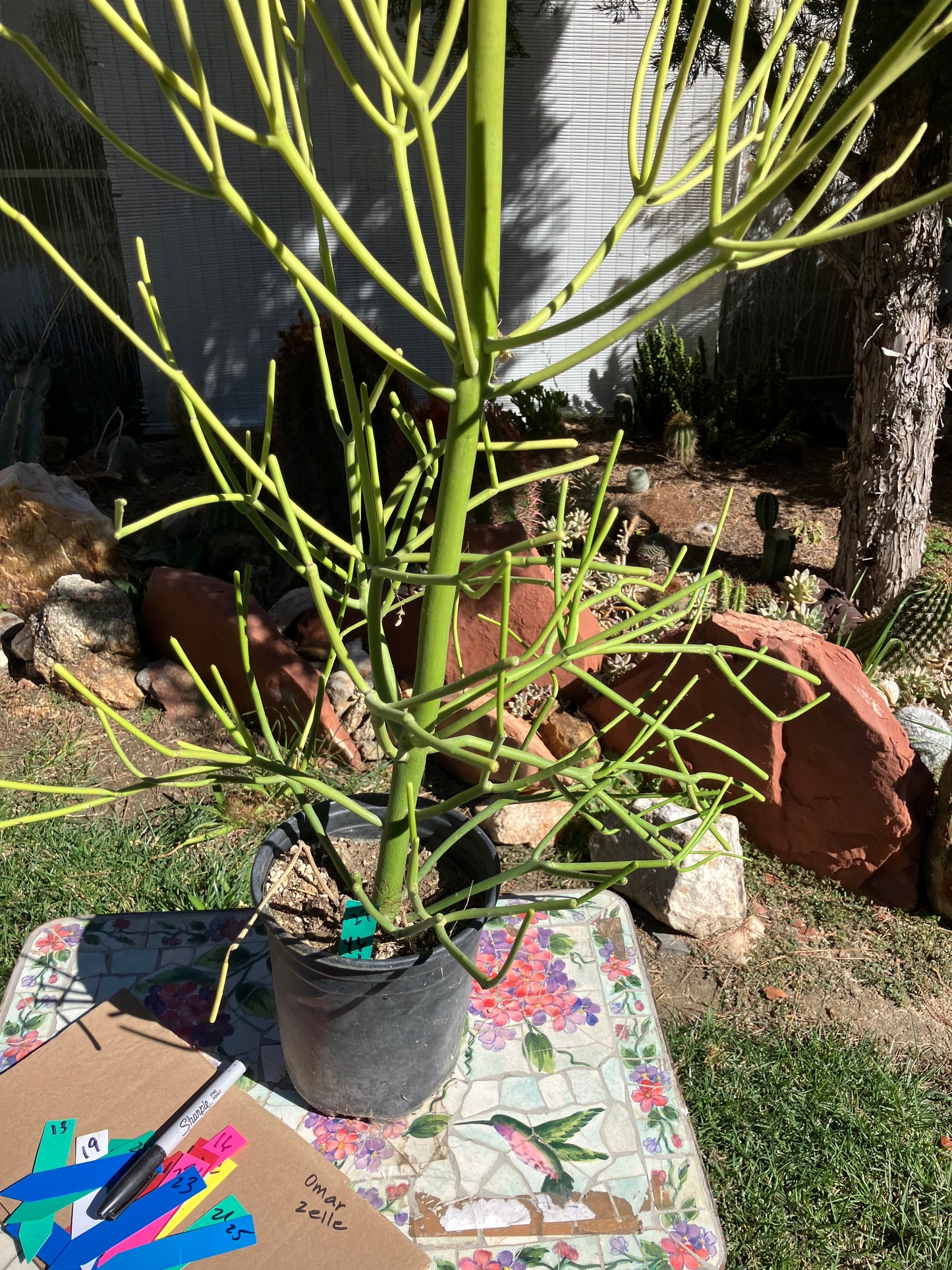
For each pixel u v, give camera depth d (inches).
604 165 194.7
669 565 141.3
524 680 33.0
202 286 193.3
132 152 25.0
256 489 33.5
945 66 88.6
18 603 119.6
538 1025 49.8
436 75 21.9
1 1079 44.1
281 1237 38.0
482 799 91.9
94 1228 37.9
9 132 175.8
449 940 33.0
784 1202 61.5
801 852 87.7
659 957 79.7
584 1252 39.4
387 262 195.9
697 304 212.8
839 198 193.6
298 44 30.4
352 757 95.6
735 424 202.5
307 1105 45.3
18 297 187.9
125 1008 48.4
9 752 98.8
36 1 167.0
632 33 182.2
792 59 28.8
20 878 82.0
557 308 30.4
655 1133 44.4
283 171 186.1
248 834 88.8
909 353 123.8
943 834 82.7
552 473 33.4
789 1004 76.1
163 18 170.1
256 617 98.2
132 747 100.2
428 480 40.9
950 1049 73.2
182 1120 41.8
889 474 130.0
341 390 121.3
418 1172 42.4
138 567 127.5
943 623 114.0
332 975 37.3
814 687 80.4
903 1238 59.7
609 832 35.0
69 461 181.8
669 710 35.4
